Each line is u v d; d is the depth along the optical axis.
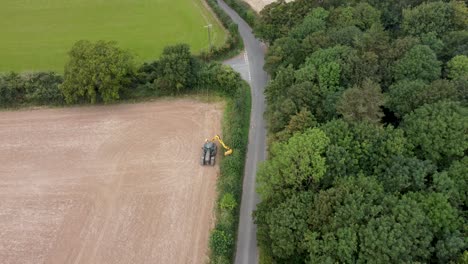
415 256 51.59
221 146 87.94
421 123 65.06
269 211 62.28
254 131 90.94
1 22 136.12
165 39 123.69
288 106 76.06
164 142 90.19
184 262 66.38
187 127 93.88
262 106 97.69
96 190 79.81
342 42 90.69
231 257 66.25
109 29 130.50
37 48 122.62
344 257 51.53
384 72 82.94
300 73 82.75
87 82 95.50
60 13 140.38
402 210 52.94
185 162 84.94
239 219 72.38
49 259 68.25
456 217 55.03
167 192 78.56
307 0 110.19
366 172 64.31
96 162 86.12
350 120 68.12
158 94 103.75
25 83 101.50
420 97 71.31
